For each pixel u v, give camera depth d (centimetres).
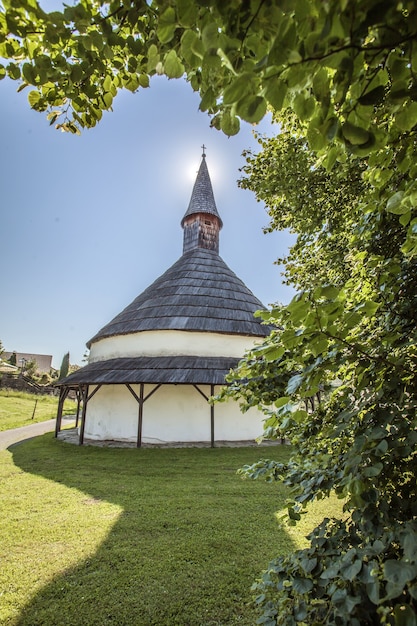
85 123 211
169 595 330
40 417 2209
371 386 158
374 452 135
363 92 95
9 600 325
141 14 137
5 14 128
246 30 82
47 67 155
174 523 501
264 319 159
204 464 888
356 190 466
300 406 188
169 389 1259
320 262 546
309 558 141
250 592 334
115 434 1266
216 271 1689
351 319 131
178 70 115
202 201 1931
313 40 74
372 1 71
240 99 84
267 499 611
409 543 105
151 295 1593
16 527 490
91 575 365
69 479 747
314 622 114
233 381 274
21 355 5978
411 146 136
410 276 183
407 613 90
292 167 585
